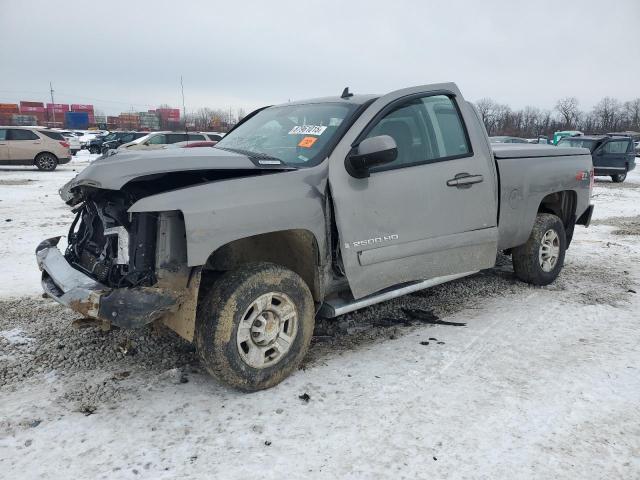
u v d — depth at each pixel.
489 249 4.54
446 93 4.42
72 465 2.66
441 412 3.14
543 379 3.55
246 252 3.78
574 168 5.70
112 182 3.06
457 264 4.33
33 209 11.50
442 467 2.65
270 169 3.45
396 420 3.06
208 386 3.47
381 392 3.38
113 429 2.97
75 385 3.47
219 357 3.19
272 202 3.32
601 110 89.31
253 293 3.26
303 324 3.54
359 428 2.98
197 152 3.54
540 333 4.36
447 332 4.39
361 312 4.85
